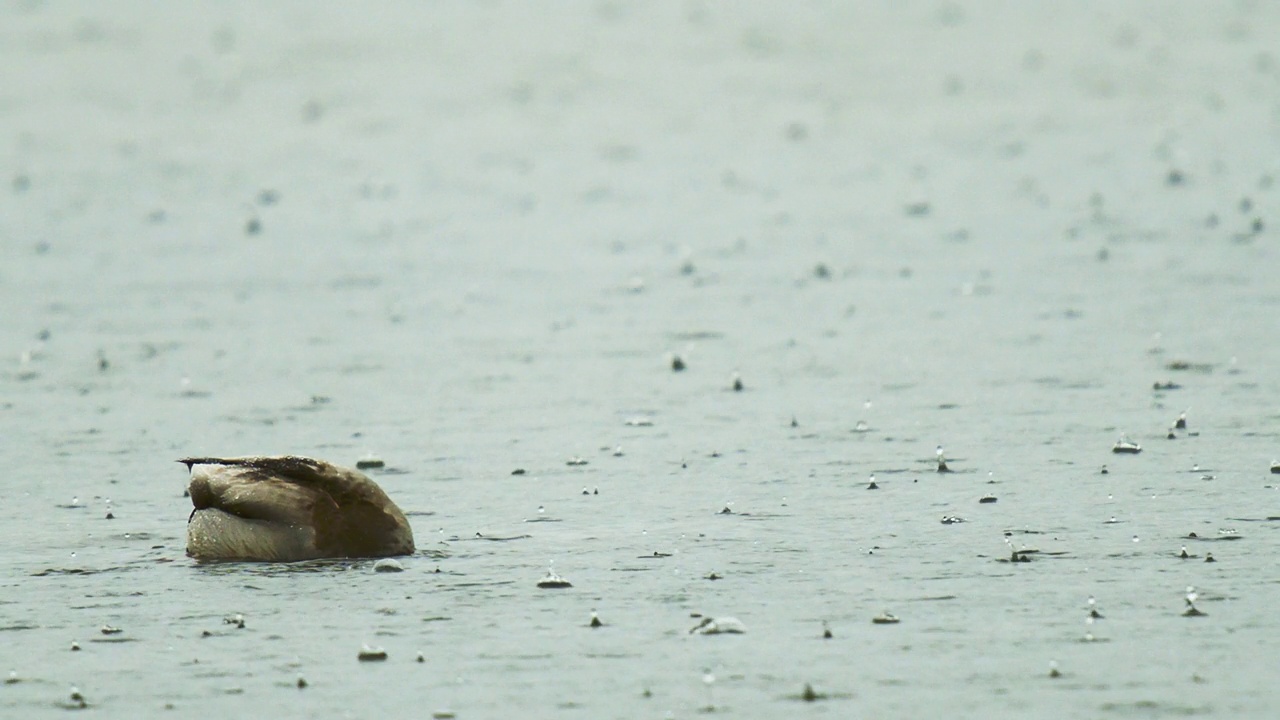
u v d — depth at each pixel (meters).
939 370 62.56
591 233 104.19
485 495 45.91
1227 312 71.75
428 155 143.62
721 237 101.06
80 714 29.28
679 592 35.91
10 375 66.50
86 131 158.25
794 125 153.12
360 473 40.50
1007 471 46.81
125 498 46.50
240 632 33.62
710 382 62.09
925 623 33.31
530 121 162.00
